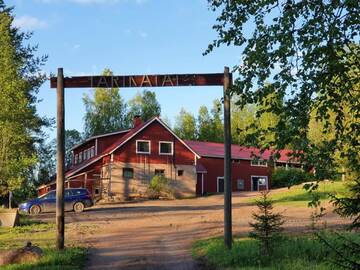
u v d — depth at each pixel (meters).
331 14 6.43
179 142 50.03
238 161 56.31
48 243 17.66
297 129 6.25
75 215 30.73
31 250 14.02
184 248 16.30
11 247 16.66
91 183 48.62
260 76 6.63
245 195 45.22
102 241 18.62
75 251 14.98
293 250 12.25
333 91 6.43
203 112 95.62
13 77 24.78
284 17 6.52
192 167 50.16
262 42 6.62
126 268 13.30
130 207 36.66
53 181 57.28
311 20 6.42
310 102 6.43
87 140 55.59
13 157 24.58
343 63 6.28
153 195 47.06
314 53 6.36
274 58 6.53
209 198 46.81
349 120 6.62
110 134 54.19
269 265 11.73
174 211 32.25
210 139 92.44
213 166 55.47
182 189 49.16
